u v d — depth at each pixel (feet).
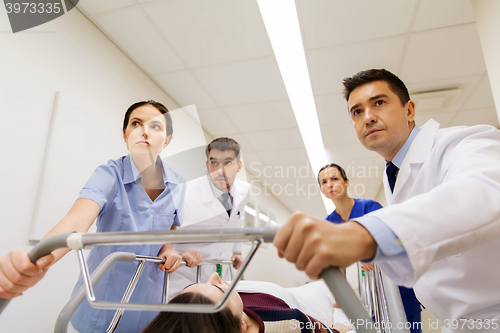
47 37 5.22
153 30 6.59
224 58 7.41
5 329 3.91
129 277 3.33
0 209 4.10
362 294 3.58
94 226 5.57
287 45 7.02
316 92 8.63
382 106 3.14
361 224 1.21
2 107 4.30
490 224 1.33
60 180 4.98
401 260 1.24
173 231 1.35
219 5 5.93
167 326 2.26
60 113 5.16
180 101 9.14
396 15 6.14
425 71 7.73
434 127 2.93
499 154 1.85
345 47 7.00
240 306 3.05
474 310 2.28
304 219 1.11
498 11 5.06
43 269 1.68
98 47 6.45
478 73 7.78
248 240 1.26
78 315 3.20
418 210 1.28
